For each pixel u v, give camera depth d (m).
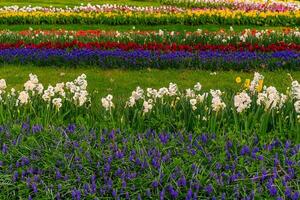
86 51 14.39
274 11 23.91
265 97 6.89
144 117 6.84
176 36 16.14
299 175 5.02
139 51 14.41
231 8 26.33
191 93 7.36
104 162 5.39
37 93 7.58
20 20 22.84
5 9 24.39
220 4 27.16
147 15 22.80
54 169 5.29
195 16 22.89
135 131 6.53
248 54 14.23
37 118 6.73
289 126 6.59
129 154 5.50
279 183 4.85
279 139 6.07
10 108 7.13
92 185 4.90
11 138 6.12
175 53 14.20
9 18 22.73
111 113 6.78
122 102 7.34
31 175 5.21
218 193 4.80
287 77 12.93
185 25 22.66
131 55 14.02
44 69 13.86
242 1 27.02
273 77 12.93
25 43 15.83
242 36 15.75
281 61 13.83
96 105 7.38
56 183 5.08
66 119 7.24
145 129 6.76
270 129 6.76
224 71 13.67
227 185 4.86
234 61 13.80
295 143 6.02
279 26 22.75
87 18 22.98
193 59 13.95
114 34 16.86
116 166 5.30
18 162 5.40
